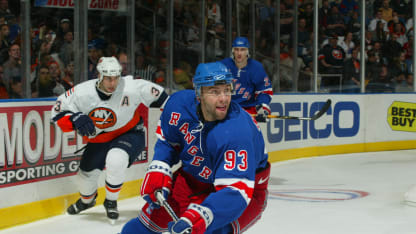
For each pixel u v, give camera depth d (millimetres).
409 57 11789
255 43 9562
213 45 9055
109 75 4309
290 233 4441
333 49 10734
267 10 9641
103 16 7230
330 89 10812
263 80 6379
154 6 7965
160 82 8195
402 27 11898
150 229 2699
